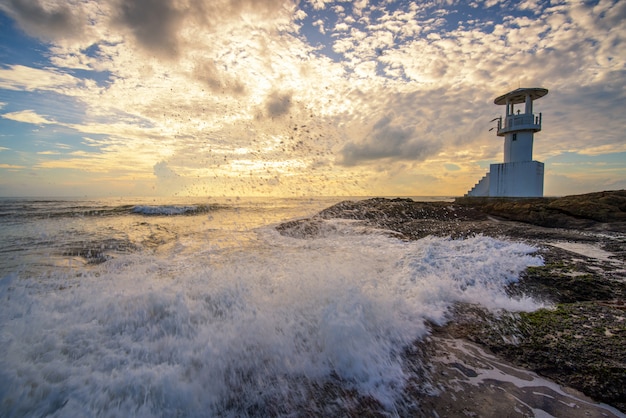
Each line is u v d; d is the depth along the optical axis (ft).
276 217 54.49
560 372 9.05
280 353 8.95
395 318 11.66
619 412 7.59
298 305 11.55
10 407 6.26
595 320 11.89
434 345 10.52
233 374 7.98
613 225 31.91
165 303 10.80
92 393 6.68
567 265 17.99
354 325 9.84
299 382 8.13
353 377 8.53
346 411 7.33
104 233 32.83
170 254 21.71
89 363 7.59
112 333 9.01
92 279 14.38
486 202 50.11
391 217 39.86
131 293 11.68
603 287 15.17
